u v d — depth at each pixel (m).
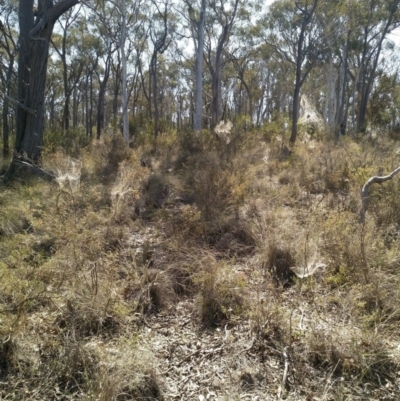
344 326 2.86
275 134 11.96
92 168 7.92
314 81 25.64
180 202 6.17
